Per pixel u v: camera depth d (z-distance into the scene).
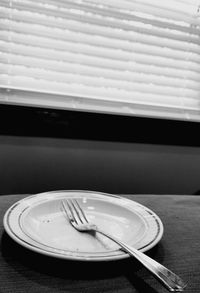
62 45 1.01
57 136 1.04
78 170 1.11
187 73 1.18
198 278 0.41
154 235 0.46
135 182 1.20
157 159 1.21
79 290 0.36
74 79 1.05
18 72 1.00
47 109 1.00
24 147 1.03
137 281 0.38
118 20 1.07
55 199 0.58
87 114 1.05
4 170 1.03
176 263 0.44
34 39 0.99
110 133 1.10
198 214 0.63
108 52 1.07
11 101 0.99
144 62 1.11
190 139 1.20
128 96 1.14
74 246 0.45
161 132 1.15
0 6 0.93
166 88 1.18
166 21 1.13
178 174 1.26
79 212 0.55
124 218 0.55
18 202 0.54
